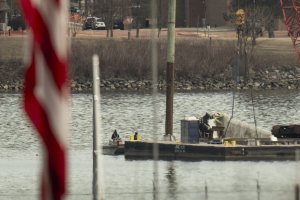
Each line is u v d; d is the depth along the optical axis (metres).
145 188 168.62
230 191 144.25
